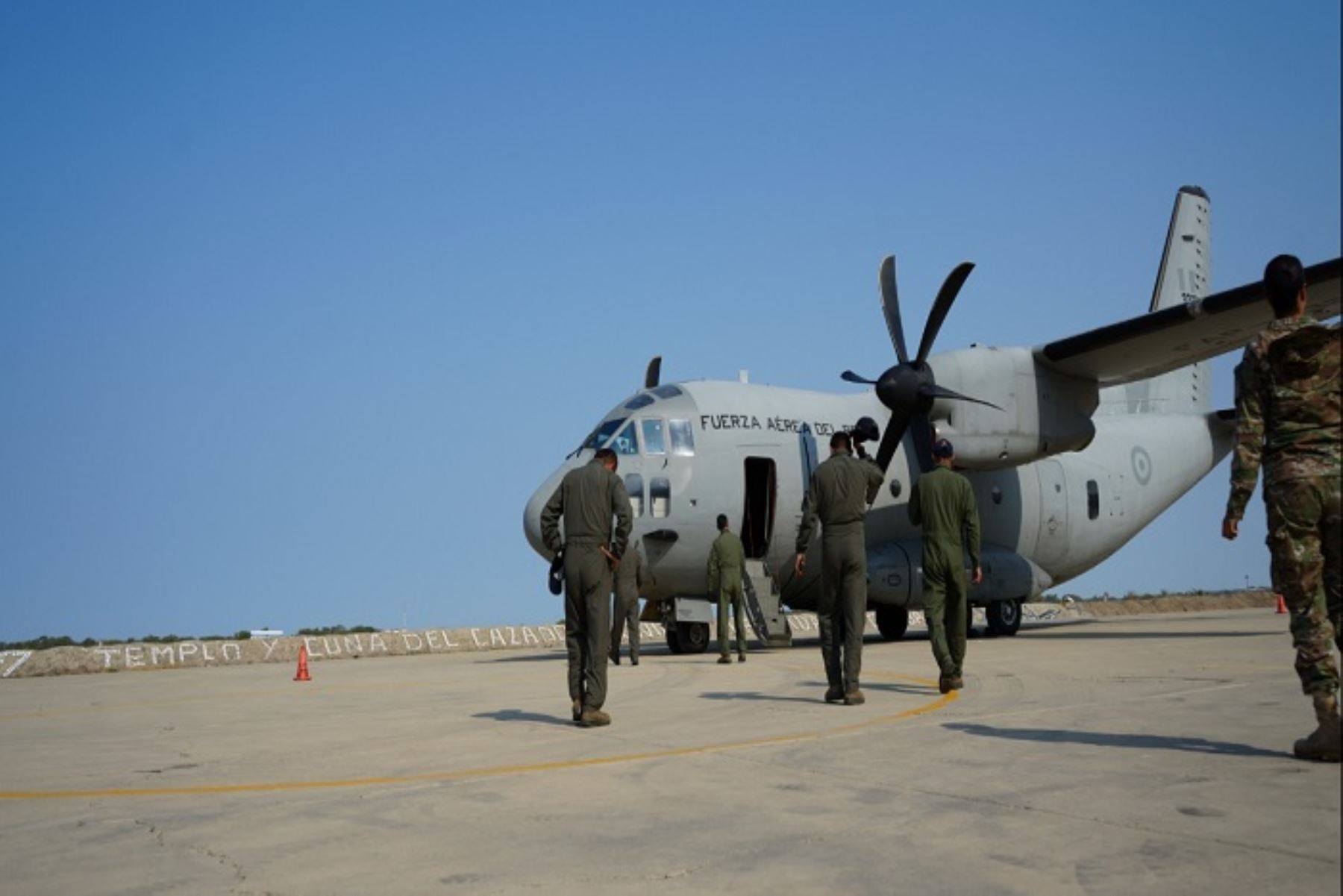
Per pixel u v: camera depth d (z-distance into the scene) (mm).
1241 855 3979
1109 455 24312
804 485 19391
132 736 8883
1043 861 4051
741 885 3988
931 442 19422
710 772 6020
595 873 4215
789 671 13477
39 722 10500
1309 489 5402
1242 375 5680
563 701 10430
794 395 20281
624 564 15438
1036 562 22906
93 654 22266
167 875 4371
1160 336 18250
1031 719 7383
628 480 18203
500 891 4047
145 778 6617
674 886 4016
